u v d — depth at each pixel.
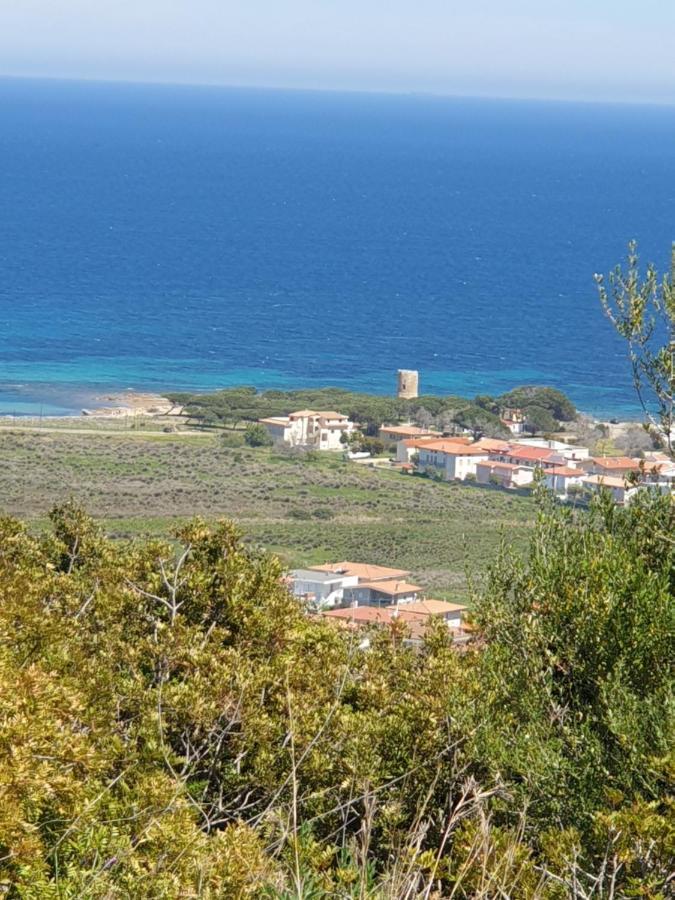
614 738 8.00
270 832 8.34
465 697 9.34
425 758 9.86
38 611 11.03
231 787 9.95
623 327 9.59
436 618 13.32
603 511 9.59
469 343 148.25
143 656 10.98
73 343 135.62
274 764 10.09
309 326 159.75
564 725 8.25
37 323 148.62
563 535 9.41
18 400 99.62
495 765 8.33
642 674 8.23
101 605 12.22
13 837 6.38
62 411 95.06
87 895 6.35
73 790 7.00
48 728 7.21
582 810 7.69
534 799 7.92
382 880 6.97
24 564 15.10
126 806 7.66
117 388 110.38
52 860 6.88
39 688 7.52
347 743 10.09
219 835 7.73
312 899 6.74
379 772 10.01
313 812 9.82
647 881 6.68
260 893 7.07
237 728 10.40
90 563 16.34
